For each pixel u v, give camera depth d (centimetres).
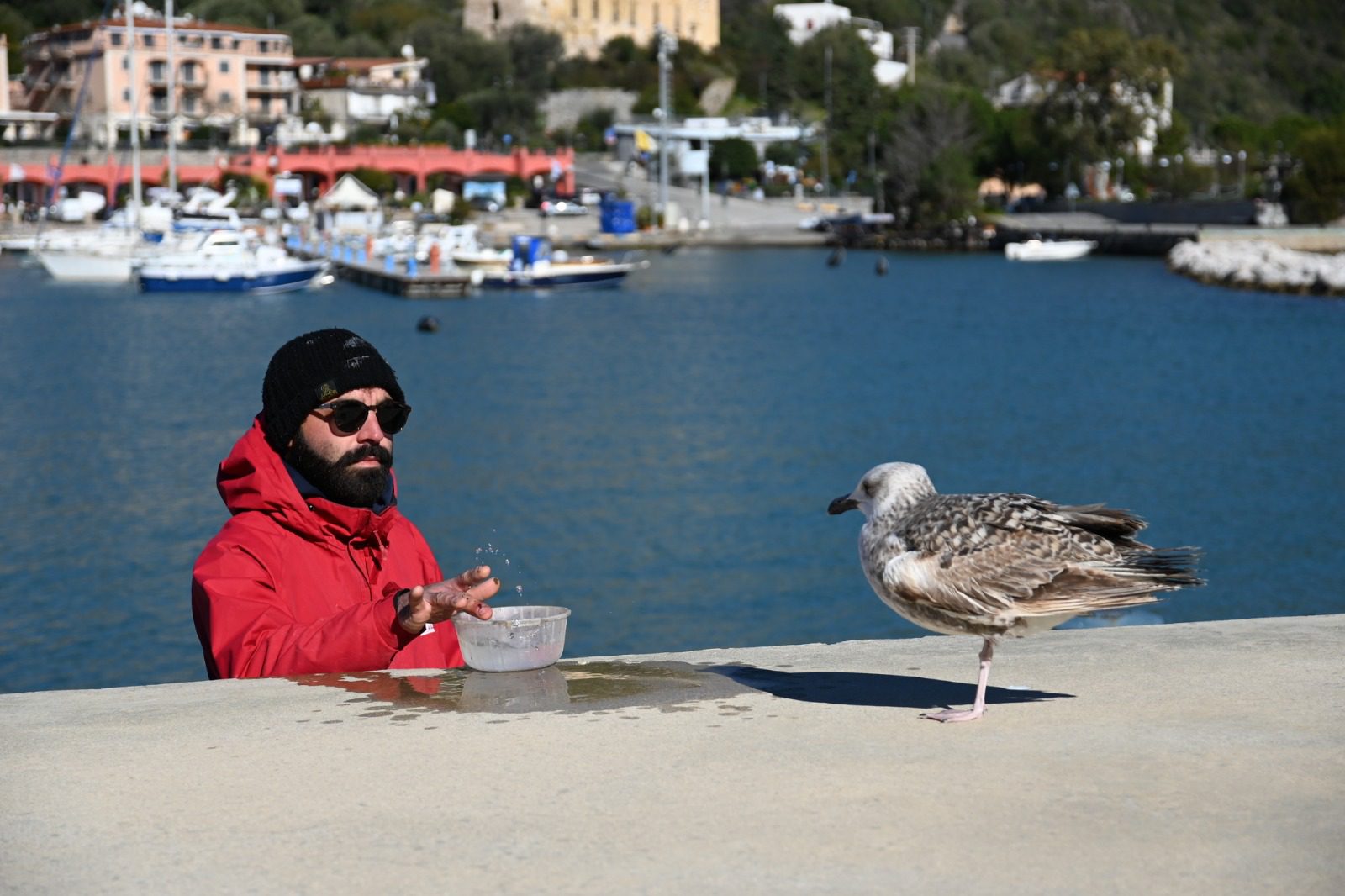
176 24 13388
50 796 340
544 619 468
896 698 425
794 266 10138
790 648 516
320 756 369
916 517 387
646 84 17350
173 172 9644
